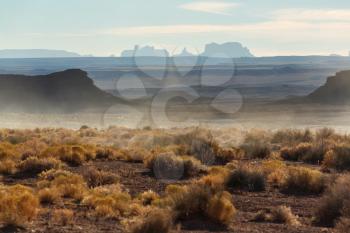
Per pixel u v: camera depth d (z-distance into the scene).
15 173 29.95
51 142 47.88
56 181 25.56
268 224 18.78
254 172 27.42
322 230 17.66
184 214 18.56
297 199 24.23
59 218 18.02
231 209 18.31
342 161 33.47
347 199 19.88
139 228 15.67
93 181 27.48
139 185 27.28
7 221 16.34
